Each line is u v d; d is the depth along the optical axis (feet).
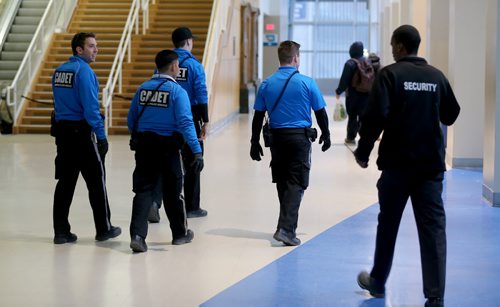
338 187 33.37
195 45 63.16
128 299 17.25
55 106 21.95
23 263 20.33
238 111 76.48
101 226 22.74
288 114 22.03
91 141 21.91
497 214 27.17
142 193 21.57
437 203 16.14
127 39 59.16
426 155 15.93
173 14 66.95
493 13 28.45
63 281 18.65
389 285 18.51
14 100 55.52
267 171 37.73
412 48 16.34
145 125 21.31
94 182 22.31
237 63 74.38
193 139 21.06
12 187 32.53
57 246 22.22
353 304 17.06
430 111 15.94
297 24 133.08
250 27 82.84
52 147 47.37
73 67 21.53
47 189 32.07
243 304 16.99
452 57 38.60
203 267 20.02
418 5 52.39
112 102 57.16
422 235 16.19
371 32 107.24
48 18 63.57
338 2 132.36
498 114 28.27
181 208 22.30
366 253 21.58
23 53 61.41
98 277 19.01
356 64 47.98
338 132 59.26
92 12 67.87
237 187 32.96
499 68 28.17
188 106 21.15
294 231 22.49
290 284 18.56
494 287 18.37
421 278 19.11
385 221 16.53
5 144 48.96
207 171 37.73
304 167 22.31
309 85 22.02
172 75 21.52
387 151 16.17
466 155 38.63
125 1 68.90
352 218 26.55
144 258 20.88
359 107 48.83
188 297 17.44
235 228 24.81
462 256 21.40
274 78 22.21
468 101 38.27
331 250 21.94
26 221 25.68
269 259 20.90
